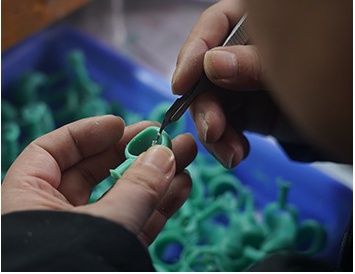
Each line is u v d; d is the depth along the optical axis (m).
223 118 0.61
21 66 1.13
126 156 0.56
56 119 1.10
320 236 0.88
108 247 0.40
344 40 0.32
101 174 0.62
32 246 0.40
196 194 0.97
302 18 0.33
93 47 1.17
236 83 0.58
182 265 0.86
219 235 0.93
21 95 1.11
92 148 0.60
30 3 1.07
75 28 1.20
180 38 1.20
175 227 0.91
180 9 1.23
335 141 0.36
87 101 1.11
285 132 0.70
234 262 0.87
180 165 0.61
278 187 0.98
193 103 0.62
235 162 0.64
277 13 0.34
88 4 1.20
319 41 0.33
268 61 0.36
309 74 0.34
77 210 0.45
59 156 0.58
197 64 0.62
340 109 0.34
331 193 0.94
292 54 0.34
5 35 1.06
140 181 0.47
